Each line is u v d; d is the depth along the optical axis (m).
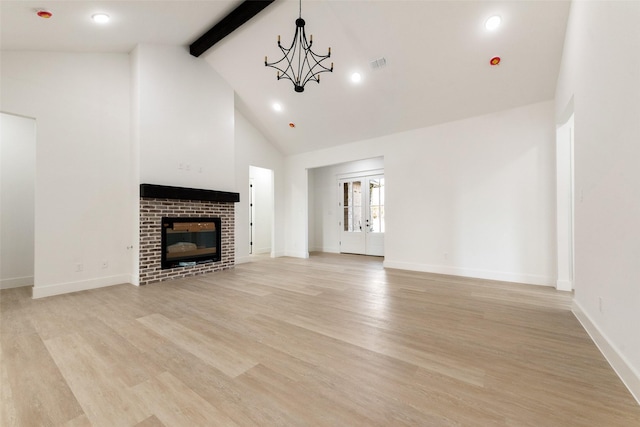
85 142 3.82
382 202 7.12
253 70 4.83
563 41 3.16
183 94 4.56
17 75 3.32
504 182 4.16
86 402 1.46
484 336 2.26
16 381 1.65
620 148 1.72
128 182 4.20
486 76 3.77
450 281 4.16
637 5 1.51
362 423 1.31
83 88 3.83
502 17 3.11
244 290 3.68
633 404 1.43
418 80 4.08
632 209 1.56
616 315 1.76
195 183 4.68
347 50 3.96
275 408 1.42
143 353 1.99
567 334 2.29
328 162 6.33
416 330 2.38
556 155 3.68
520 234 4.05
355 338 2.23
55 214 3.55
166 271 4.25
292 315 2.74
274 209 6.91
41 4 2.58
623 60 1.67
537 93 3.79
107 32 3.49
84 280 3.77
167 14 3.43
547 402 1.45
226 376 1.70
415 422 1.31
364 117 5.09
